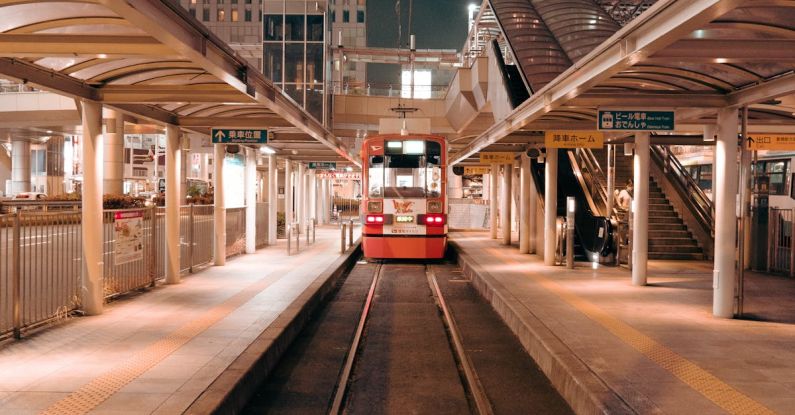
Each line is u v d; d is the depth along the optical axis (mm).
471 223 42125
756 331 7656
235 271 13602
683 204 17125
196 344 6879
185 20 5785
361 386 6605
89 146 8531
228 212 16531
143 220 10859
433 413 5762
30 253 7520
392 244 17562
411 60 43375
